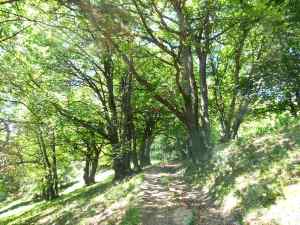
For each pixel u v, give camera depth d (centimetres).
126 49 1409
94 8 898
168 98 2484
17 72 1930
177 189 1677
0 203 6044
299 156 1117
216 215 1086
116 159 2794
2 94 1912
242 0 1406
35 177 3622
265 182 1060
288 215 838
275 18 1260
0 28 1659
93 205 1850
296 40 1688
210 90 3133
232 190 1165
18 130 1455
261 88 2433
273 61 1998
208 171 1664
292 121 1611
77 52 2019
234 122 2730
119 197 1756
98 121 2812
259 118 3122
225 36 1934
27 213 3284
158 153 6694
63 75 2467
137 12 1398
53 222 1948
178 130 3916
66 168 4688
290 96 2500
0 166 1420
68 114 2489
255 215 926
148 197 1534
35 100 1975
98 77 2741
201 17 1589
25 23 1802
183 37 1537
